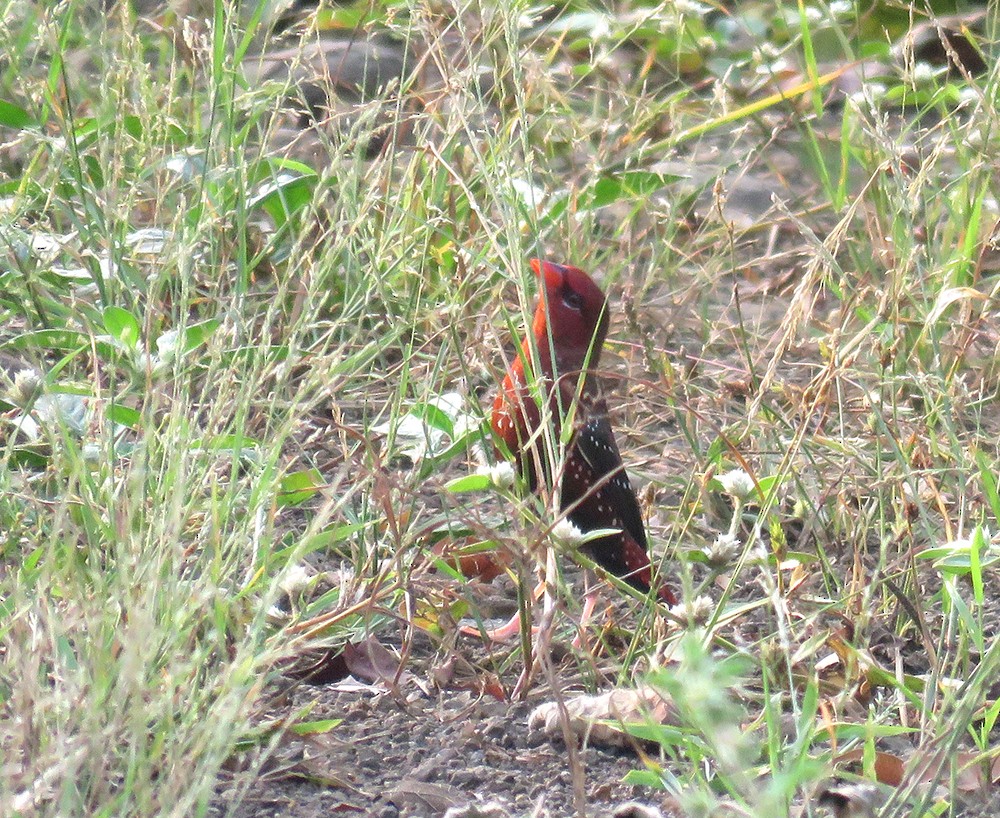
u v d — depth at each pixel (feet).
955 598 21.29
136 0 40.06
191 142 32.86
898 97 43.65
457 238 32.09
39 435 24.20
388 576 22.90
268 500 22.15
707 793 16.97
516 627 23.62
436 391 28.02
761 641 20.79
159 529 17.97
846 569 25.16
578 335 27.61
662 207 37.42
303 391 21.39
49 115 33.47
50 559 17.20
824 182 37.32
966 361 31.65
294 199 32.12
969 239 32.27
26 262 27.35
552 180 35.58
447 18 39.78
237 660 16.44
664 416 31.17
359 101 41.14
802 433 23.82
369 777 19.35
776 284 37.68
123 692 15.17
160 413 26.07
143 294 28.09
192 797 14.42
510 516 25.07
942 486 26.22
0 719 16.70
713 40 46.50
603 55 37.58
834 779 19.21
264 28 42.42
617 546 25.82
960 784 19.10
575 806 18.34
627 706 20.27
